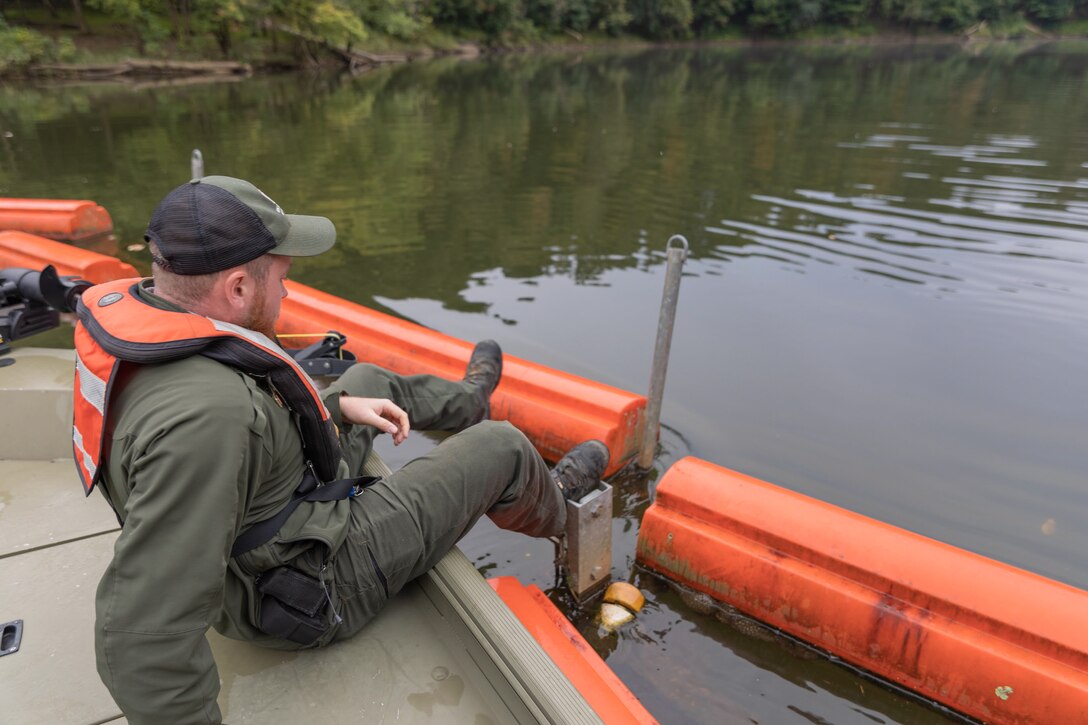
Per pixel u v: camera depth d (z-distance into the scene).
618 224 7.83
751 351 4.72
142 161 11.11
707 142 13.22
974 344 4.84
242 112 17.83
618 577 2.62
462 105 19.77
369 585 1.51
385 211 8.30
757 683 2.20
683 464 2.65
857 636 2.16
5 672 1.52
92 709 1.44
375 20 39.06
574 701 1.29
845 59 40.88
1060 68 31.98
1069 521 3.11
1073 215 7.97
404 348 3.70
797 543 2.26
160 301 1.24
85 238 6.58
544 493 1.99
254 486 1.21
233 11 30.14
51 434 2.28
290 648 1.49
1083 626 1.85
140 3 30.12
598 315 5.35
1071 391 4.21
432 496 1.61
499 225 7.78
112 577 1.05
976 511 3.16
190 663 1.06
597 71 33.00
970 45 57.94
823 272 6.29
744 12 61.22
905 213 8.15
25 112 17.16
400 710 1.39
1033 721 1.88
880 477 3.38
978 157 11.27
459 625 1.55
